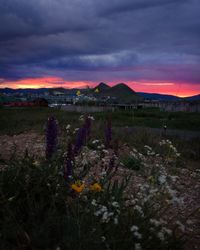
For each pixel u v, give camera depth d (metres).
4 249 2.73
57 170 4.12
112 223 3.09
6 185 3.64
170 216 4.57
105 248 2.84
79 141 4.25
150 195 3.39
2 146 8.44
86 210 3.20
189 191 6.22
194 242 3.94
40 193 3.65
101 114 25.77
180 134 16.84
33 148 8.16
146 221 3.23
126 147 9.55
